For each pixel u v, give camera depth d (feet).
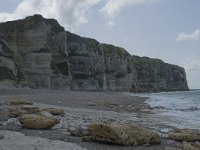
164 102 173.78
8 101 94.07
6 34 290.97
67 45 374.02
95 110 97.40
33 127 50.03
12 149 32.35
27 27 294.87
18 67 274.57
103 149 36.11
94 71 400.67
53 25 335.67
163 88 628.69
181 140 46.19
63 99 143.64
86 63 383.65
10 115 59.26
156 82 622.54
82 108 102.63
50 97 152.15
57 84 304.09
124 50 537.24
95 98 169.99
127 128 41.01
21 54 288.92
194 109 121.39
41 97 148.66
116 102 151.23
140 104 146.30
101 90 395.14
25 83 265.13
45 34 294.25
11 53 268.00
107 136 39.65
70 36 383.65
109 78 448.24
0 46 256.32
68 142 39.17
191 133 47.88
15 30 295.28
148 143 41.42
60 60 324.60
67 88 319.06
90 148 36.04
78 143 38.96
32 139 38.86
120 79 475.72
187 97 261.03
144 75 614.75
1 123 49.29
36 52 286.25
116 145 39.11
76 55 377.71
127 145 39.24
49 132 46.91
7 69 250.16
